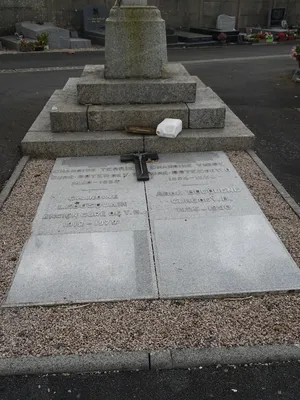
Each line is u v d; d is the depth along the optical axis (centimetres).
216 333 300
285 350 286
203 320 312
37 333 302
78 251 387
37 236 410
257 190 503
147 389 265
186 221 431
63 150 596
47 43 1719
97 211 451
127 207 458
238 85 1103
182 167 555
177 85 642
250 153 606
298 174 562
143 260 374
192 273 357
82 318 315
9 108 880
